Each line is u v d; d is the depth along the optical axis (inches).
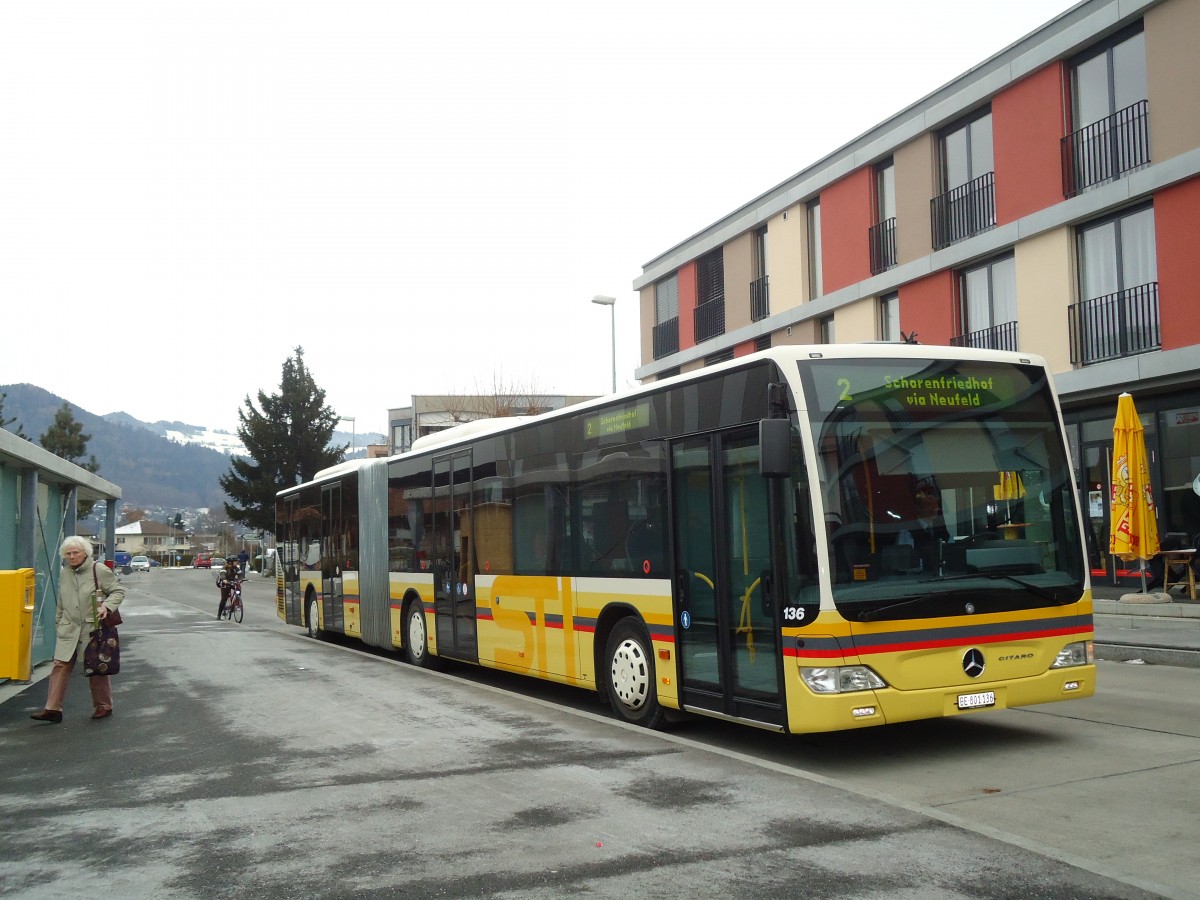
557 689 495.5
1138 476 649.0
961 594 293.1
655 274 1453.0
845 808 243.0
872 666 281.6
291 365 2797.7
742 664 310.0
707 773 281.9
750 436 310.2
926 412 303.6
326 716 396.5
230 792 277.4
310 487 821.9
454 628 524.1
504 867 207.3
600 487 393.7
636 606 367.6
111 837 238.1
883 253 1028.5
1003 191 874.1
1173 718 356.5
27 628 457.7
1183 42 718.5
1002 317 890.7
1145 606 639.8
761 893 188.1
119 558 2694.4
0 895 201.2
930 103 946.1
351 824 241.9
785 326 1155.3
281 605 924.0
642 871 202.4
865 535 287.6
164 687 493.7
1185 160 710.5
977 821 237.5
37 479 579.5
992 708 294.4
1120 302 776.3
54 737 368.5
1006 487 308.7
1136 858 206.8
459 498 524.1
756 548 306.0
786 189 1161.4
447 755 316.2
